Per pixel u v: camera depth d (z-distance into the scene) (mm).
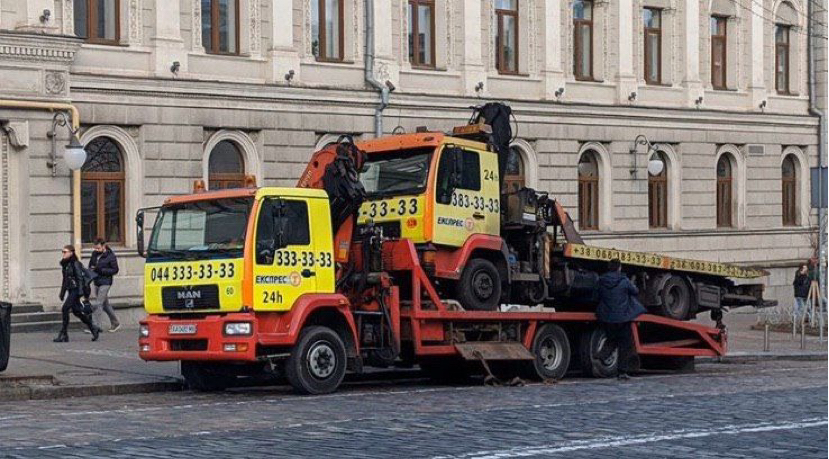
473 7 42719
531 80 44500
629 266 26578
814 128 54406
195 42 36125
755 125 52000
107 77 34094
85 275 29906
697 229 49750
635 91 47500
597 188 46844
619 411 19031
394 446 15117
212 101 36281
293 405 19703
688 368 28500
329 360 21594
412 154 23250
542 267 25047
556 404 20016
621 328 25219
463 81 42469
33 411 18906
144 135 35000
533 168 44344
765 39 52625
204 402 20312
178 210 21656
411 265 22578
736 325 41906
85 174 34156
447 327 23266
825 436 16469
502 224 24531
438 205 22922
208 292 21031
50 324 32656
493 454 14594
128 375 23328
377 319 22562
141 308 34906
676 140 49000
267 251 20844
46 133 33000
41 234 33031
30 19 32469
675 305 27594
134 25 34938
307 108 38375
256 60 37469
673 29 49250
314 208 21531
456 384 24547
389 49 40469
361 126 39719
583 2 46812
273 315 21078
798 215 54125
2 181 32562
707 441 15938
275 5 37719
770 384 24391
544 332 24844
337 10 39719
